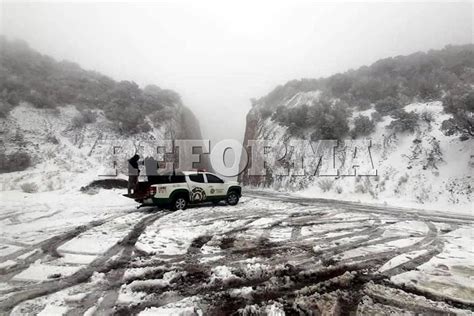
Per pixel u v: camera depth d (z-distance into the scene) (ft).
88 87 100.78
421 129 60.13
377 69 90.74
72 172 64.03
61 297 13.51
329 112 77.41
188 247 21.76
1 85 80.59
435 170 50.29
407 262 18.39
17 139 71.56
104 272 16.66
